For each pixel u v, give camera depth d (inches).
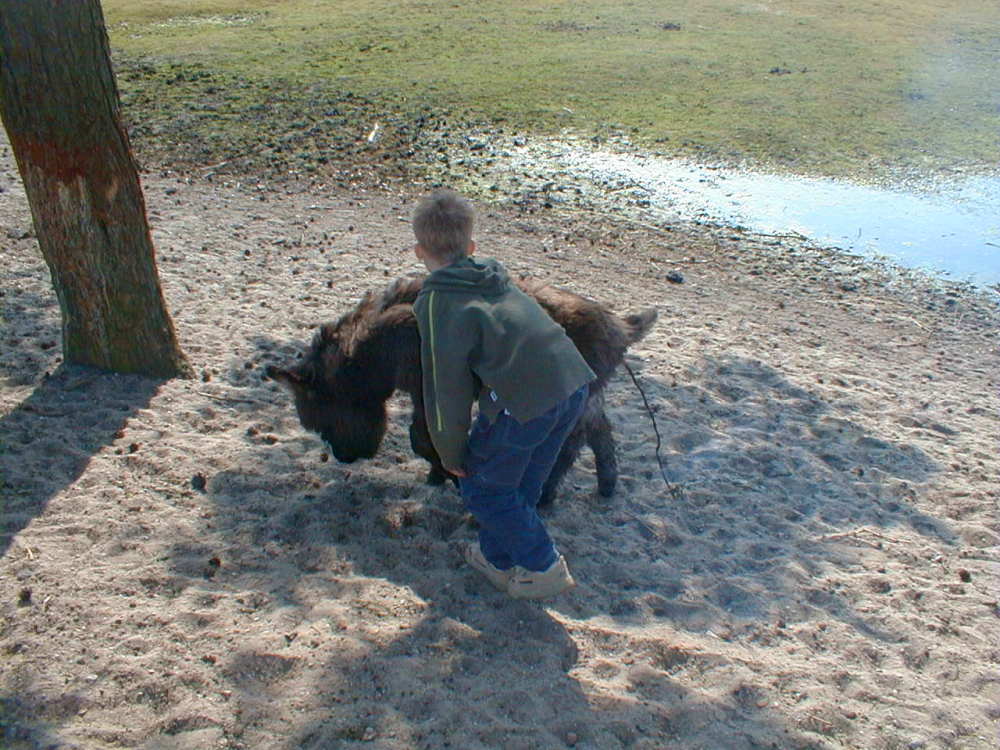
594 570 164.4
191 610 143.9
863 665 145.6
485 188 434.0
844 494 199.3
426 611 148.5
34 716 121.3
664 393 239.9
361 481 189.0
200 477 180.7
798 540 180.1
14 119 193.2
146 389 217.2
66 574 150.1
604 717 128.8
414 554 164.7
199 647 136.2
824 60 650.8
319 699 127.8
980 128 521.0
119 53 653.3
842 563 173.6
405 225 375.9
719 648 145.6
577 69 627.2
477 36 711.1
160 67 620.1
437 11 792.3
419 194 421.7
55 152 195.9
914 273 361.1
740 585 163.8
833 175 456.4
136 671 129.9
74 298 215.2
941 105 559.8
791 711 133.1
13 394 209.6
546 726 126.6
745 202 425.1
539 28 734.5
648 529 178.9
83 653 133.0
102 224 205.9
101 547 158.4
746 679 138.3
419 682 132.3
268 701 127.2
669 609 155.4
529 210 409.1
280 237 348.5
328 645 137.7
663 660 141.7
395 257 331.9
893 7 820.6
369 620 144.9
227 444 197.5
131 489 176.4
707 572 167.6
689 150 487.5
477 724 125.7
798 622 155.2
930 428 237.1
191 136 486.9
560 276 333.1
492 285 130.9
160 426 201.6
